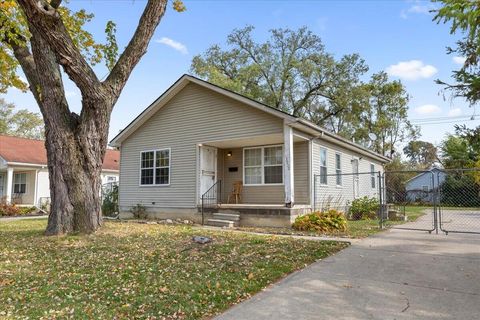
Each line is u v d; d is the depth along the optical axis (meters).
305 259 6.38
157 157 15.20
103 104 9.10
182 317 3.95
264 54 32.16
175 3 10.16
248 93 31.42
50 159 9.26
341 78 30.91
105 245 7.72
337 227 10.35
